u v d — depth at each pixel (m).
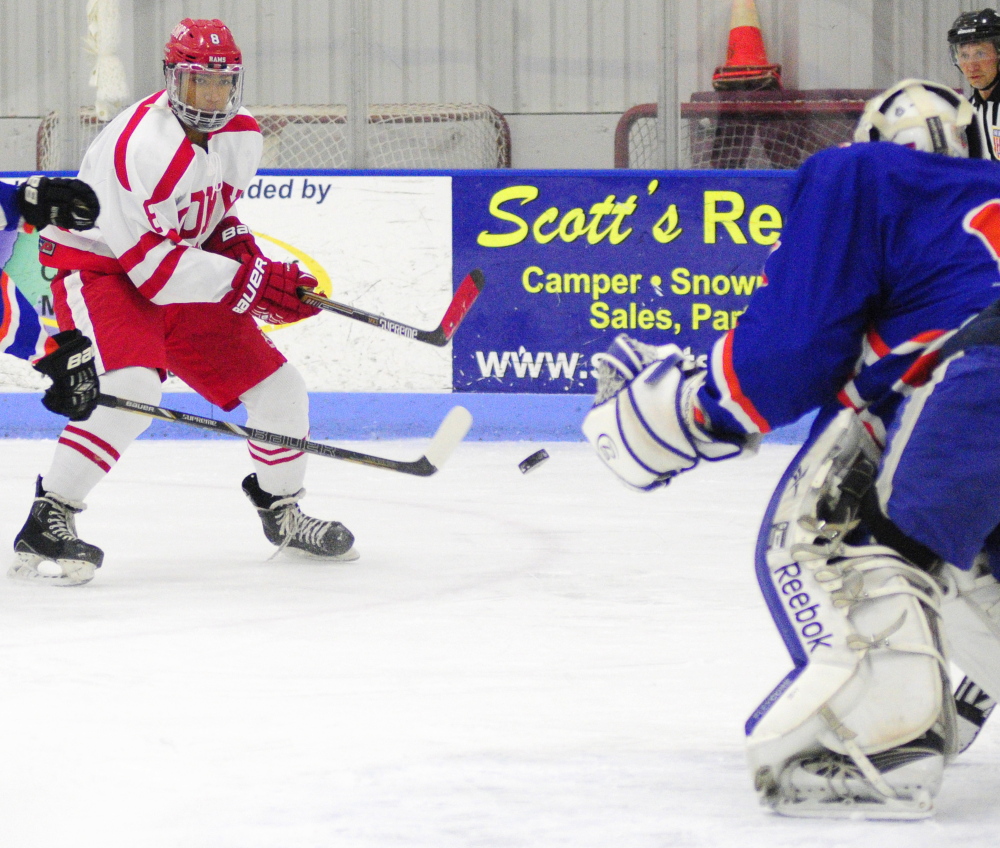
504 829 5.21
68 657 8.82
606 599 11.00
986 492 5.23
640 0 25.61
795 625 5.50
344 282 24.38
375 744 6.58
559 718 7.14
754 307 5.51
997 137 20.25
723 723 7.01
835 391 5.56
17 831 5.33
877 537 5.48
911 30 25.42
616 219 24.44
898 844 5.01
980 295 5.32
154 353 12.57
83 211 11.84
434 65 25.92
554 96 25.94
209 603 10.95
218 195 12.96
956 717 5.63
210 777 6.02
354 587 11.69
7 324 12.70
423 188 24.34
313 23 25.98
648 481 5.88
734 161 25.66
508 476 19.73
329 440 24.16
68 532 11.93
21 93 26.19
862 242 5.41
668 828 5.22
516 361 24.39
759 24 25.56
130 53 25.81
